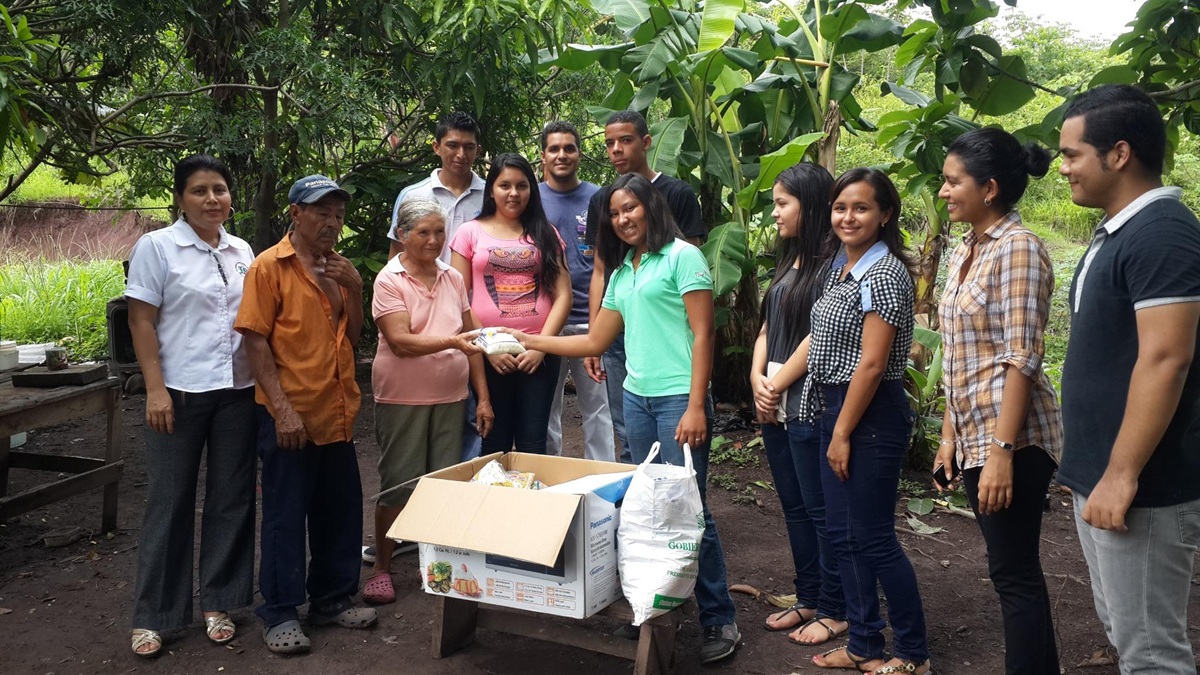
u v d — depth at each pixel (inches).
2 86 165.3
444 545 108.0
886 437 108.7
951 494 189.6
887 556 111.0
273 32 220.2
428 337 135.7
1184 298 74.5
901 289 105.2
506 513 106.3
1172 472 79.5
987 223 99.3
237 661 122.6
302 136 229.3
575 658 122.8
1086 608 138.0
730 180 217.3
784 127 221.5
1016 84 202.7
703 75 209.5
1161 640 81.4
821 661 119.0
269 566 124.1
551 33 253.3
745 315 244.7
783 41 213.9
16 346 189.2
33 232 546.6
